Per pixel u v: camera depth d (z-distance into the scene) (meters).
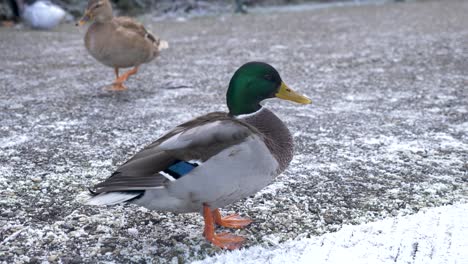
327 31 13.34
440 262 3.25
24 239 3.60
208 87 7.92
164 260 3.37
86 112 6.66
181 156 3.09
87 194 4.33
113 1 16.61
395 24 14.37
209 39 12.29
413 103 6.95
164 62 9.75
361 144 5.48
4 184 4.50
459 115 6.42
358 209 4.06
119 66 7.72
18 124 6.16
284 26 14.42
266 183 3.36
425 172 4.76
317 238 3.58
